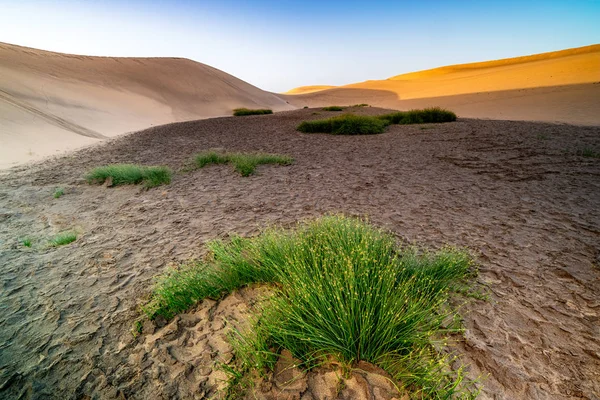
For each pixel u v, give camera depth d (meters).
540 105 18.98
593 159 6.67
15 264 3.48
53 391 1.87
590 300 2.35
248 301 2.59
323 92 70.19
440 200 4.97
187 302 2.59
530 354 1.89
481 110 20.98
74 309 2.64
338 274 2.29
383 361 1.81
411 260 2.76
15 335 2.35
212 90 41.50
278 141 12.82
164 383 1.88
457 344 2.00
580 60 36.22
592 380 1.71
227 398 1.75
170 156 10.36
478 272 2.81
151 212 5.14
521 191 5.09
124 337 2.29
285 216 4.67
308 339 1.85
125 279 3.09
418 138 11.44
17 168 9.30
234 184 6.64
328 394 1.71
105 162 9.73
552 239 3.36
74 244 4.00
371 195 5.46
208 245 3.46
